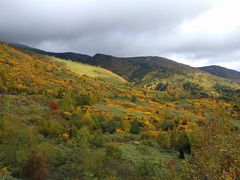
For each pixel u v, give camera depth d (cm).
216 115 1706
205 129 1611
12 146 2939
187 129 6962
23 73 12638
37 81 11712
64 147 3825
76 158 3175
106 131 5775
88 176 2761
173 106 13038
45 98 8106
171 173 1623
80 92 11938
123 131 5997
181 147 4438
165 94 18675
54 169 2994
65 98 7331
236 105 12631
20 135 3144
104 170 3012
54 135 4425
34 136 3309
